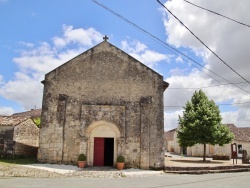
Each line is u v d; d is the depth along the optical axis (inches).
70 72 797.9
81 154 722.8
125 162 739.4
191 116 1078.4
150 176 619.8
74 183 467.8
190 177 634.2
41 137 762.2
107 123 760.3
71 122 764.6
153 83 792.9
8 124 884.0
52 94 785.6
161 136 758.5
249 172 835.4
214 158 1284.4
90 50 810.8
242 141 1517.0
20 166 669.9
